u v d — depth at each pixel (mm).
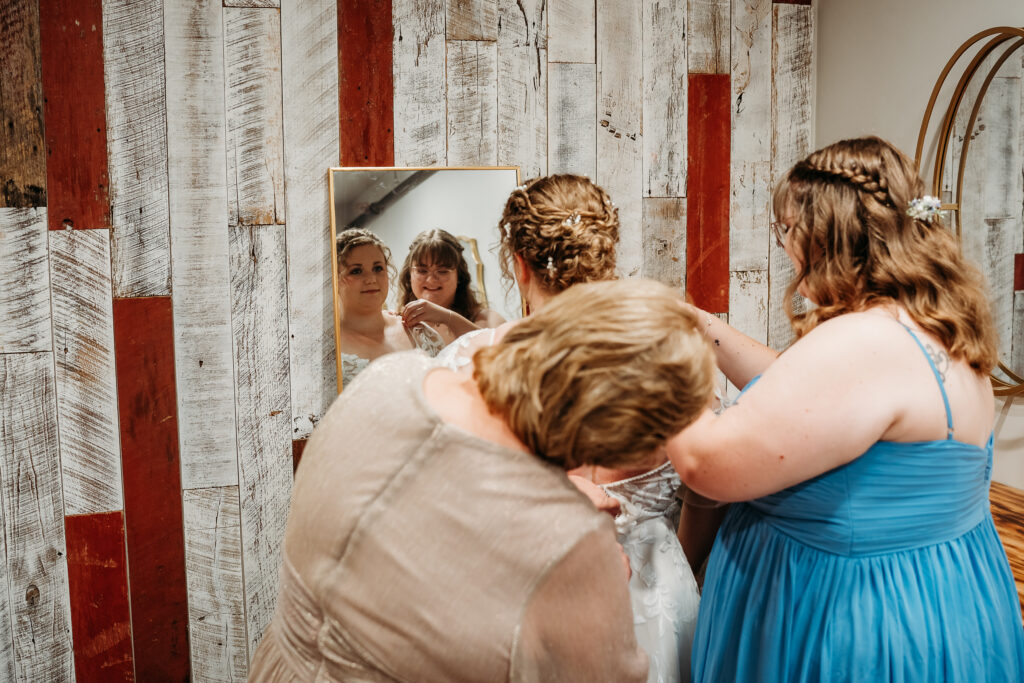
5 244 1952
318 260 2117
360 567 887
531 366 821
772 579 1261
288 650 985
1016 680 1229
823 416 1068
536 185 1496
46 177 1955
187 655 2205
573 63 2219
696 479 1167
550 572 837
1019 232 1787
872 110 2221
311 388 2154
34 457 2043
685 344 795
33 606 2098
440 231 2135
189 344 2078
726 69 2330
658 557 1512
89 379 2043
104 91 1958
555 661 863
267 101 2039
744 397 1140
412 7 2096
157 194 2016
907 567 1153
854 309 1155
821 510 1182
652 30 2260
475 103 2166
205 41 1989
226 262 2068
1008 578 1273
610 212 1496
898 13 2107
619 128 2273
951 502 1164
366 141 2109
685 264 2375
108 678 2168
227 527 2168
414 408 887
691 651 1505
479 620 849
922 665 1133
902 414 1098
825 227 1171
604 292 829
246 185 2055
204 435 2119
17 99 1916
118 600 2143
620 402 777
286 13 2023
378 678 907
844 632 1158
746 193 2398
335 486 904
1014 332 1829
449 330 2160
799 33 2387
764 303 2459
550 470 860
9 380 2002
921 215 1138
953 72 1953
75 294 2008
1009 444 1905
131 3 1943
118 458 2088
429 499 863
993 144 1848
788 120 2414
